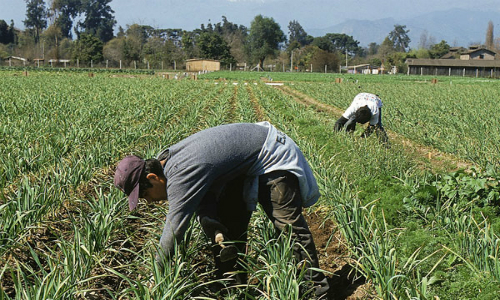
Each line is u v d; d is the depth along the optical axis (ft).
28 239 16.80
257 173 12.26
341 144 29.68
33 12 515.50
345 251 17.33
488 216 17.33
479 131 40.73
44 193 17.89
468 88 117.70
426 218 17.71
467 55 349.82
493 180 18.70
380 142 28.94
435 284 12.91
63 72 219.82
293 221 12.49
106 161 25.79
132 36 365.40
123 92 75.20
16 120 36.11
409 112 56.59
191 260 14.75
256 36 384.06
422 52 408.05
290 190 12.36
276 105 62.69
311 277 12.89
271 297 12.23
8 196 19.43
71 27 558.97
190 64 303.07
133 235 17.87
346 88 108.68
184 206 11.48
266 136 12.31
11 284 14.48
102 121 36.14
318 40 426.51
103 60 324.60
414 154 30.09
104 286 14.46
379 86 121.60
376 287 12.76
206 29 537.24
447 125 46.44
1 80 108.58
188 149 11.58
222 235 11.61
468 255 14.23
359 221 15.80
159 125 40.98
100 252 14.66
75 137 29.19
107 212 16.57
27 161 22.77
